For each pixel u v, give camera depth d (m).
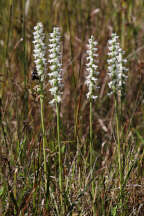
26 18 7.16
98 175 4.71
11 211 4.04
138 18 7.97
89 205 4.29
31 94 4.39
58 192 4.33
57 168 4.94
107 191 4.35
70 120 6.50
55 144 4.99
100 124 6.31
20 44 6.84
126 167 4.61
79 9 7.74
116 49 3.88
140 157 4.94
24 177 4.42
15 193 4.09
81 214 4.17
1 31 7.61
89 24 7.52
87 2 7.78
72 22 7.55
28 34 7.03
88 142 5.49
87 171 4.91
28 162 4.58
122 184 4.30
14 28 7.25
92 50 3.74
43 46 3.80
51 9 7.23
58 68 3.72
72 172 4.77
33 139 4.52
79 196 4.04
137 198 4.50
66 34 7.35
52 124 5.34
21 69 6.70
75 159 4.99
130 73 6.88
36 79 3.91
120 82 4.18
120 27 7.47
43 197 4.32
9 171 4.27
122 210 4.20
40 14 7.39
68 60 6.93
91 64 3.74
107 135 6.06
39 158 4.32
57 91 3.76
